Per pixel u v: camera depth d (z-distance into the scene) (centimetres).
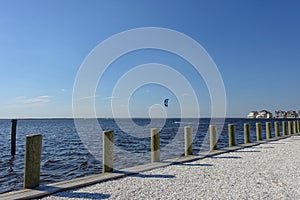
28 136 487
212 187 504
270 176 591
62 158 1320
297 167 690
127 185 518
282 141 1352
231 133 1128
